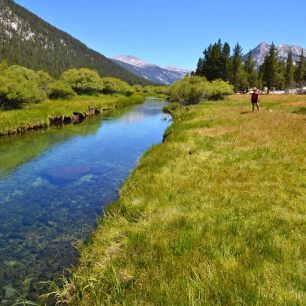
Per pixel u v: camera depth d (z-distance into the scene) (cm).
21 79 5384
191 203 973
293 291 515
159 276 596
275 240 696
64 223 1165
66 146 2688
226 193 1023
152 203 997
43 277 823
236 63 11369
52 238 1045
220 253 660
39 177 1769
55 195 1472
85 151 2481
